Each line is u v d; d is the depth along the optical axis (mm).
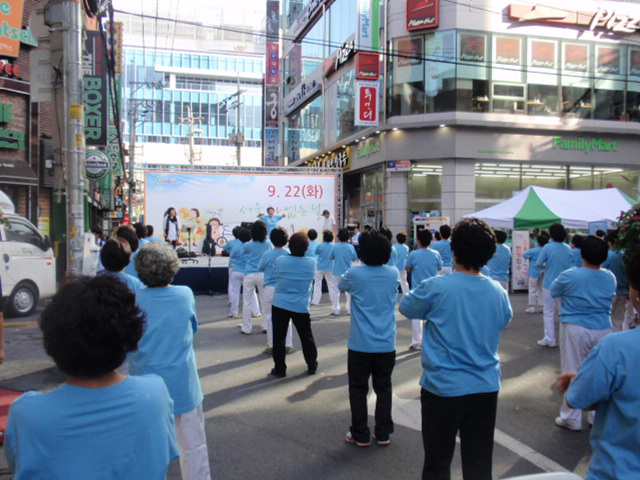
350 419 4789
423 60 19906
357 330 4242
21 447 1418
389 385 4336
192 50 73625
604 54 20906
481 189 20281
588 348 4605
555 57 20391
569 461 3992
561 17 20109
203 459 3182
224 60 75188
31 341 7727
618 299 5891
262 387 5688
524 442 4340
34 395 1504
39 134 13797
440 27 19641
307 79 30859
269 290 7113
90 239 10969
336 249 10266
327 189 17188
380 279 4285
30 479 1406
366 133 21469
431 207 20453
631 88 21219
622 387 1805
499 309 2971
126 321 1551
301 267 6004
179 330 3125
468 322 2902
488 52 19766
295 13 34500
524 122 19828
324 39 27891
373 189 22906
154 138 71750
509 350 7531
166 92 72125
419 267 7727
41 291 10094
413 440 4352
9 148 12906
